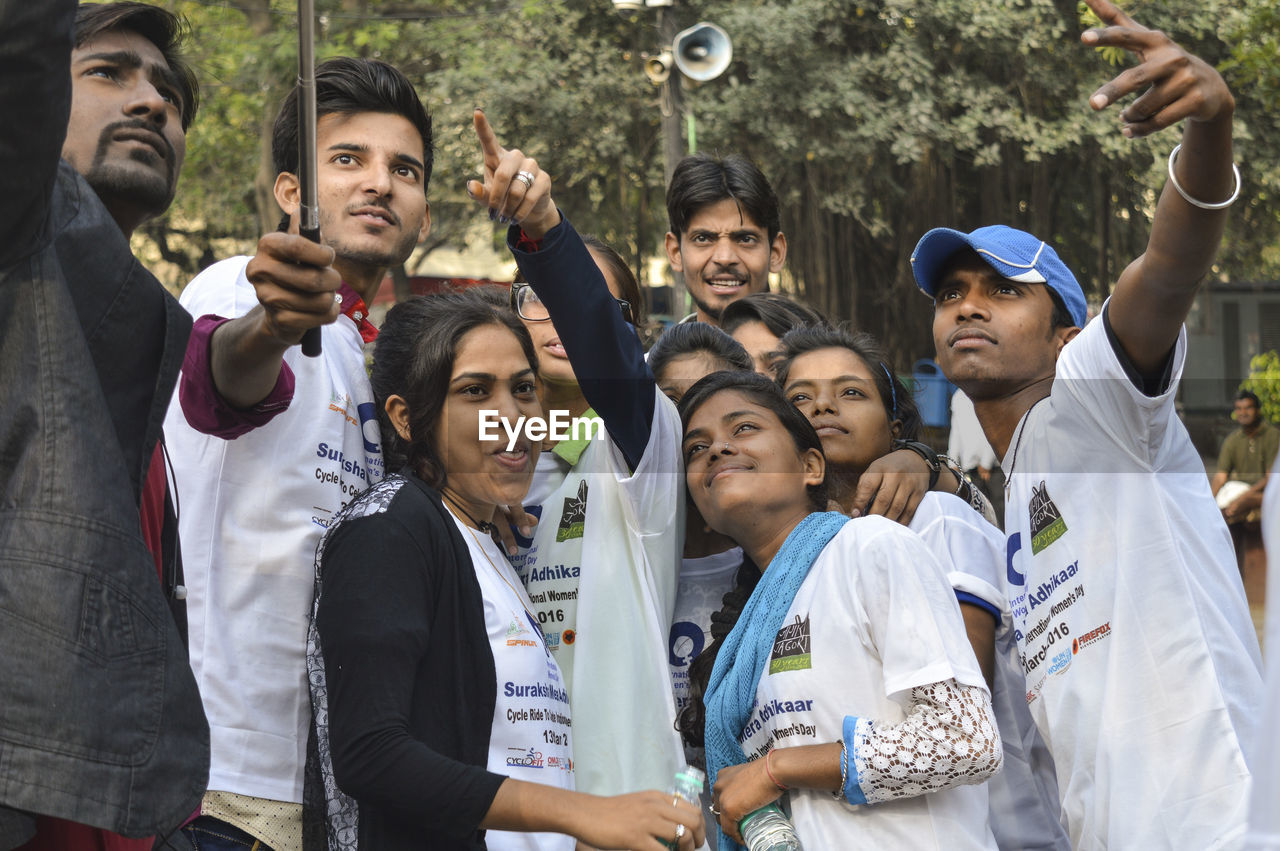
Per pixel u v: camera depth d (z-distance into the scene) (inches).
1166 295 84.7
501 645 87.1
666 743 94.3
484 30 615.8
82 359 63.9
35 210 62.1
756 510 95.0
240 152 674.8
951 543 104.0
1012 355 105.0
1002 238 106.7
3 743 58.7
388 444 101.1
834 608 87.5
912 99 573.3
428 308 93.9
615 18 602.5
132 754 61.5
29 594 60.0
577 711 94.2
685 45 380.8
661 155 589.0
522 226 91.0
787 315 138.6
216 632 91.7
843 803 84.5
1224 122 78.3
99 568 61.7
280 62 624.1
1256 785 47.9
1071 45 592.7
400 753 75.0
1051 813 101.9
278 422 94.5
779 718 87.7
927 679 81.9
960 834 84.2
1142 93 77.9
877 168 605.6
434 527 83.7
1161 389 88.4
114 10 86.0
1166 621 87.7
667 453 98.6
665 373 117.3
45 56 59.0
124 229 85.9
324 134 105.1
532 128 590.6
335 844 85.4
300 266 67.7
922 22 577.9
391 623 78.3
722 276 160.7
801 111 572.1
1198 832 84.2
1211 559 90.0
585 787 92.7
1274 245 593.0
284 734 91.8
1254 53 454.9
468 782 75.1
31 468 61.6
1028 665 95.8
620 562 96.9
